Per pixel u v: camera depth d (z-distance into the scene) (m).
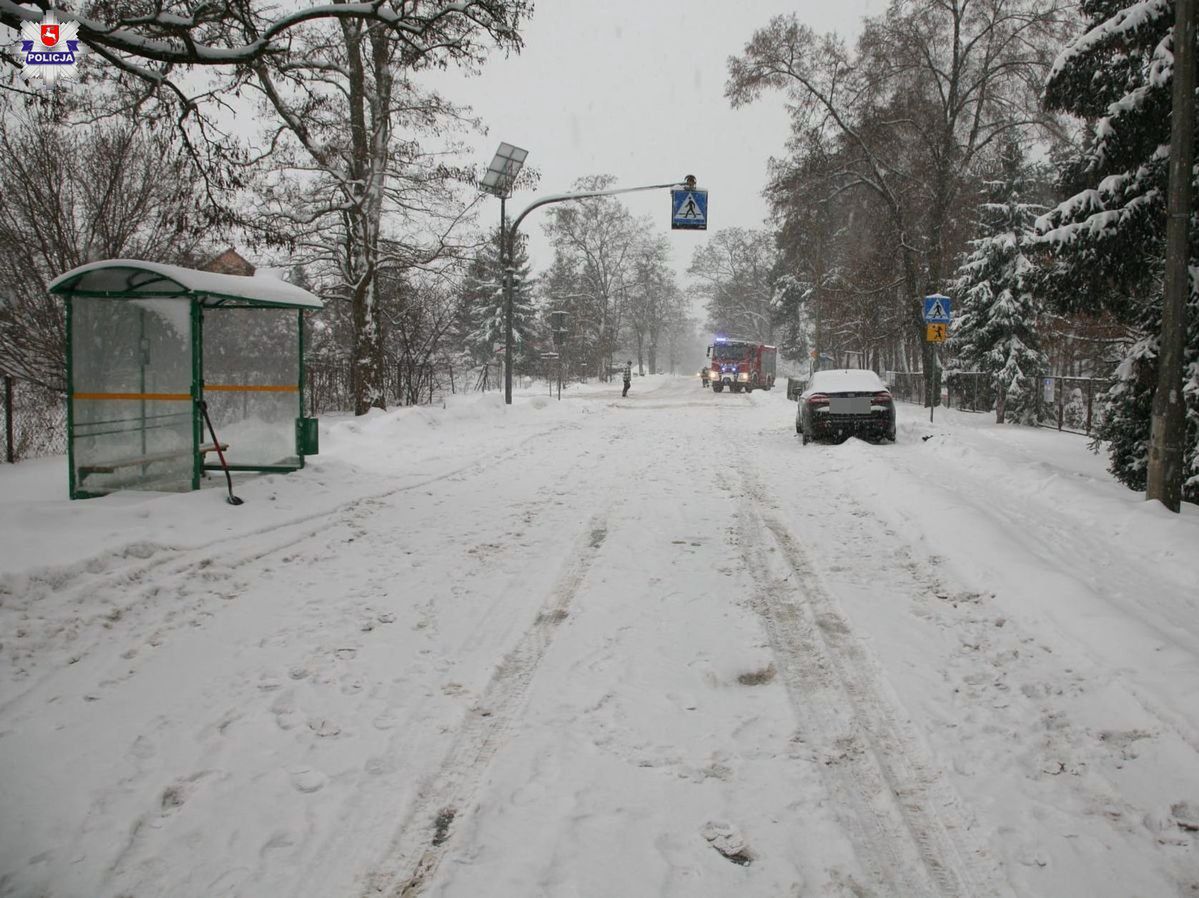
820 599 6.66
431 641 5.71
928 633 5.84
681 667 5.25
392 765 4.00
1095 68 11.60
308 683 4.98
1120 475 11.95
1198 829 3.49
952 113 28.69
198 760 4.04
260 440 12.03
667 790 3.76
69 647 5.50
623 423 24.14
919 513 9.55
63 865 3.19
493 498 11.27
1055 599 6.22
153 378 10.04
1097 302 12.12
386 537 8.88
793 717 4.54
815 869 3.21
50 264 16.53
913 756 4.13
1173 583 6.89
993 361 23.88
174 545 7.74
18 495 10.20
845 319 39.34
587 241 65.19
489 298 58.72
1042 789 3.81
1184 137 8.79
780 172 31.72
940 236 29.38
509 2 12.40
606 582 7.16
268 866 3.21
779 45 29.23
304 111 15.41
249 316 11.93
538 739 4.27
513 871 3.16
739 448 17.30
